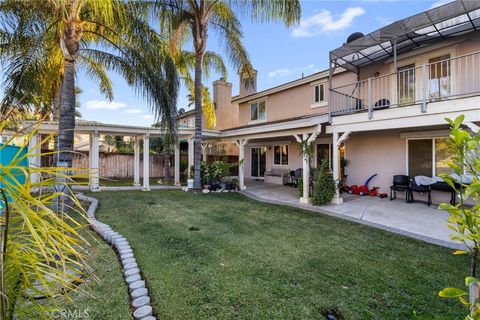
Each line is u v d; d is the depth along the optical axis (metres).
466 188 1.36
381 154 9.95
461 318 2.62
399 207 7.85
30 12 6.43
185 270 3.57
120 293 2.94
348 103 10.55
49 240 1.23
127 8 6.97
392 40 7.47
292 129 9.57
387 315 2.66
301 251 4.36
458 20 6.87
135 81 7.28
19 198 1.19
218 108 19.45
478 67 7.26
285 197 9.91
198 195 10.41
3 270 1.22
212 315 2.61
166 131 7.71
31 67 6.40
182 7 9.84
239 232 5.39
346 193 10.52
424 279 3.42
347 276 3.49
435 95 8.13
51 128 9.38
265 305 2.79
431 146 8.60
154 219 6.35
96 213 6.88
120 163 17.19
